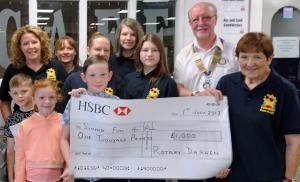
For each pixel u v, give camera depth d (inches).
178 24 148.7
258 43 69.9
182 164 77.9
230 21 140.5
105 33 150.1
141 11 150.3
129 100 79.1
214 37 96.8
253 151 72.1
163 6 149.9
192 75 96.9
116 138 79.0
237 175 75.3
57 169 85.8
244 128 72.9
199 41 96.5
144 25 150.9
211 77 95.1
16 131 91.9
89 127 78.2
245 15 140.9
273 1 142.3
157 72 92.0
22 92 97.5
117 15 150.0
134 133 79.4
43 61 107.6
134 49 103.7
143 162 78.7
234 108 74.9
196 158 77.5
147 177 78.3
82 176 77.5
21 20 144.3
